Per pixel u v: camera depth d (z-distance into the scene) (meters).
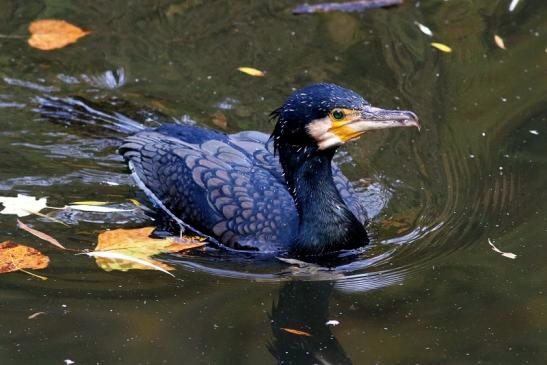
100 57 14.09
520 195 11.66
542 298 9.88
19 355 8.88
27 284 9.93
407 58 14.27
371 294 10.12
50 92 13.40
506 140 12.65
